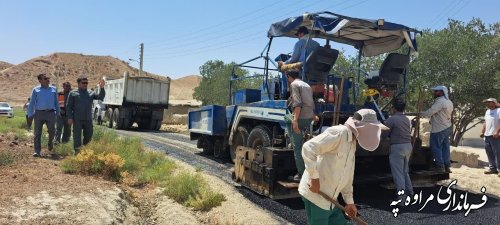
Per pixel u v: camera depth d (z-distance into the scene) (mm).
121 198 6562
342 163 3898
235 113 10055
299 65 7227
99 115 24312
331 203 3973
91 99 9633
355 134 3838
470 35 14562
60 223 4934
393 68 7859
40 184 6527
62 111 10602
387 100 8930
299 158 6508
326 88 7715
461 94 13969
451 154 11359
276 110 7977
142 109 21344
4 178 6734
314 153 3807
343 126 3910
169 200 6938
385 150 7320
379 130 3824
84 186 6703
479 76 13578
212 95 39469
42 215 5094
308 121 6449
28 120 9289
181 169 9227
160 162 9789
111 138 11391
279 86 8375
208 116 11328
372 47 9156
